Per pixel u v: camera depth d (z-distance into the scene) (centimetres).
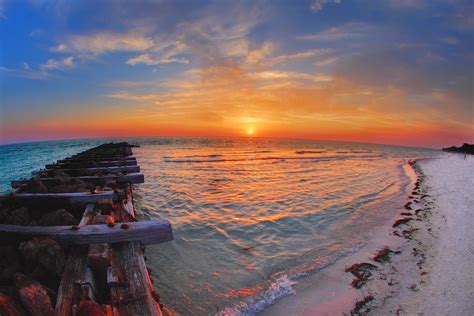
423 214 1105
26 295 311
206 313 479
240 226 922
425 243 790
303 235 848
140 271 415
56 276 397
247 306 498
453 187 1789
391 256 703
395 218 1042
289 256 700
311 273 615
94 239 481
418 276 602
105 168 1295
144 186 1617
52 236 469
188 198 1320
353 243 788
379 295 532
